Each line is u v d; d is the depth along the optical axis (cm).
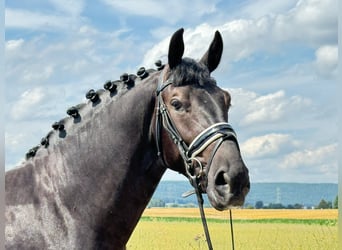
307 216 4641
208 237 422
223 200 392
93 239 433
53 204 436
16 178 454
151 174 451
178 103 427
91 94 462
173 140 430
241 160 402
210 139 409
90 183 440
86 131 452
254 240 2175
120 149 443
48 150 460
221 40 474
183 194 439
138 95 450
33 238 423
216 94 430
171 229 2634
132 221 449
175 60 442
